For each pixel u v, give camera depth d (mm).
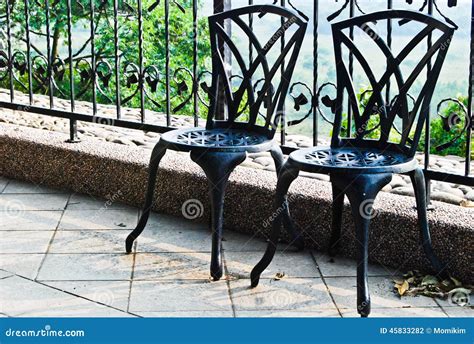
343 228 3389
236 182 3680
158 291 3084
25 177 4496
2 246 3527
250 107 3369
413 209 3266
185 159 4074
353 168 2729
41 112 4555
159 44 8703
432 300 2998
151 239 3637
